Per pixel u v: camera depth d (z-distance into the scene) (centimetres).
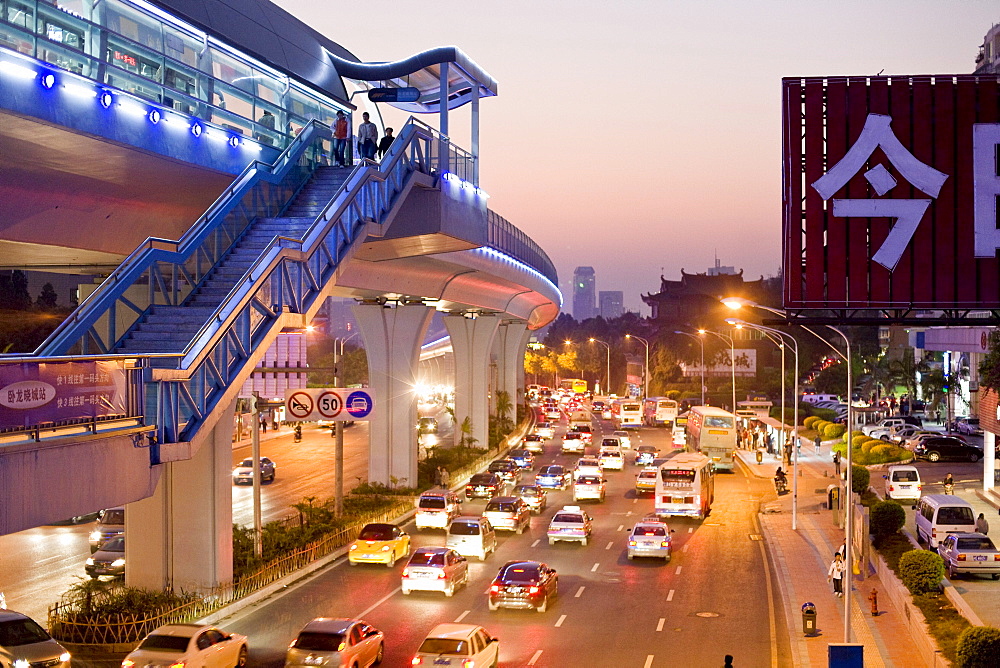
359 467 7819
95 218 3369
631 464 8250
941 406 10244
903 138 2816
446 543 4419
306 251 3234
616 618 3356
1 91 2497
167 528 3481
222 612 3306
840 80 2839
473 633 2586
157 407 2572
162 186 3353
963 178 2805
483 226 4912
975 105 2800
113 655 2875
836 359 13862
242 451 8988
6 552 4428
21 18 2717
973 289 2806
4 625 2498
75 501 2222
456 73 4966
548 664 2814
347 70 4691
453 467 7300
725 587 3859
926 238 2814
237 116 3659
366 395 4600
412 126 4047
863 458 7662
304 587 3781
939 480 6562
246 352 2939
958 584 3847
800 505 5988
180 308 3034
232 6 3831
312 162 3912
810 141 2848
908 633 3200
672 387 15400
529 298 9844
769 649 2992
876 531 4603
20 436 2056
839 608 3531
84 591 3234
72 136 2766
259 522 3912
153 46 3266
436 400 14988
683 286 17200
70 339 2752
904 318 2884
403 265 5425
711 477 6012
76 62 2902
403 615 3347
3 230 3108
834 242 2841
